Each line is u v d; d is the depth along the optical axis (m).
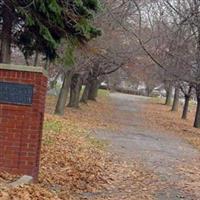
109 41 27.09
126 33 27.73
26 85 10.94
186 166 17.39
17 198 8.78
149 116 46.53
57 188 11.15
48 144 17.48
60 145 18.09
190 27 24.53
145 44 26.77
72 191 11.17
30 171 10.92
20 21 13.75
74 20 12.77
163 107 60.91
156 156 19.70
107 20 23.27
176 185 13.30
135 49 30.97
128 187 12.55
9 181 10.19
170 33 29.52
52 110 35.22
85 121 32.00
